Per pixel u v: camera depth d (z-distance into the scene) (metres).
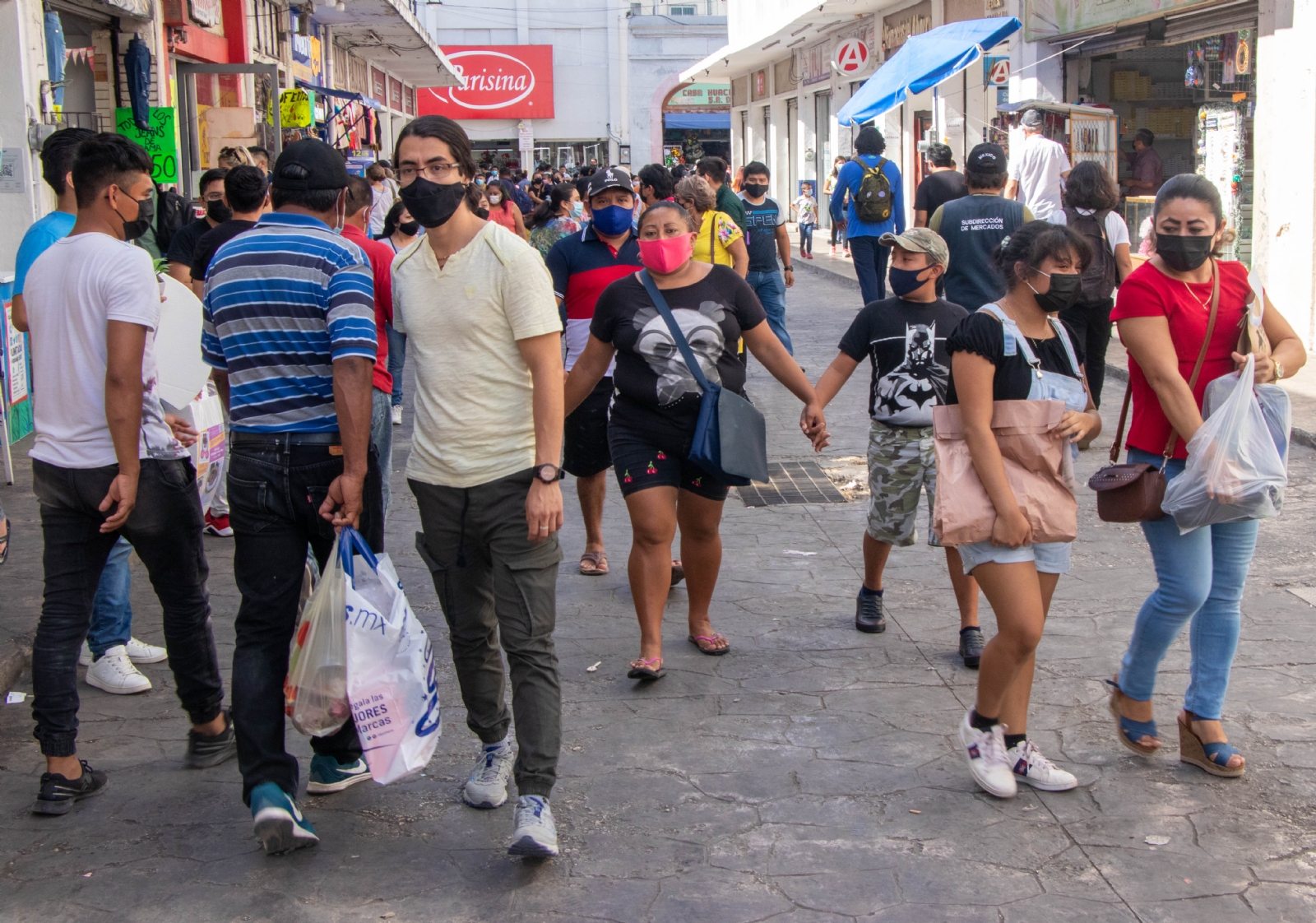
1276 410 3.58
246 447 3.38
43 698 3.61
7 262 9.39
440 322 3.37
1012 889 3.16
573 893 3.18
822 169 30.09
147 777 3.88
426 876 3.27
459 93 47.25
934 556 6.20
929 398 4.70
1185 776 3.79
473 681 3.63
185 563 3.81
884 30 23.88
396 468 8.02
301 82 20.55
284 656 3.44
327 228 3.48
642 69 48.03
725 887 3.20
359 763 3.80
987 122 18.64
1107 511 3.68
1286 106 11.21
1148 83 15.84
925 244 4.65
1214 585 3.74
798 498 7.35
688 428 4.52
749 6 34.91
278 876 3.27
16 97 9.24
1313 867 3.25
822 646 4.97
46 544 3.67
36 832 3.53
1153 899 3.11
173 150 12.18
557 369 3.35
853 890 3.17
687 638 5.11
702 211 7.11
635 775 3.85
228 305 3.37
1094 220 7.52
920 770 3.86
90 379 3.56
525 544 3.40
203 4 14.14
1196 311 3.62
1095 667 4.68
